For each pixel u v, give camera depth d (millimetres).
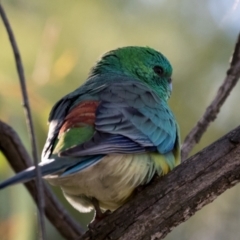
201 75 13258
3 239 10789
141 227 8500
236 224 14055
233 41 13336
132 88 9500
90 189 8969
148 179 9055
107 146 8305
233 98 13828
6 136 10789
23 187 11062
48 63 11430
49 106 11297
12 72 11508
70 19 12703
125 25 13070
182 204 8500
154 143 9094
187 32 13344
